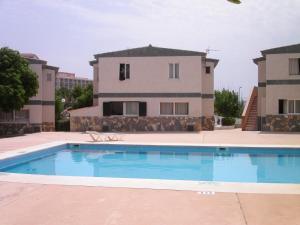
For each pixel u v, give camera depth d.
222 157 16.38
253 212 6.02
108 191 7.55
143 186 8.02
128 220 5.61
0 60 24.55
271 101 26.62
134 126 27.80
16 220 5.63
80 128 28.41
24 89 25.23
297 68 26.30
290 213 5.96
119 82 28.23
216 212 6.02
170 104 28.12
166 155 17.00
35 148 16.20
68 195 7.21
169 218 5.70
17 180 8.74
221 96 46.88
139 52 28.08
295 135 23.23
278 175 12.70
